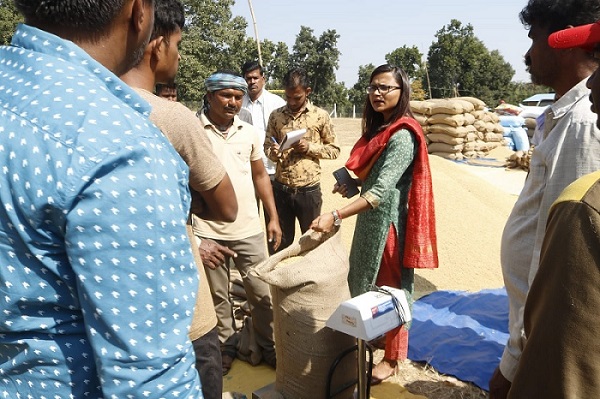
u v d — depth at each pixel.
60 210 0.89
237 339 3.57
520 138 16.19
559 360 1.00
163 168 0.99
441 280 4.98
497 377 2.14
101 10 1.03
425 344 3.67
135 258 0.93
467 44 52.91
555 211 1.09
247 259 3.39
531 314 1.13
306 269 2.59
